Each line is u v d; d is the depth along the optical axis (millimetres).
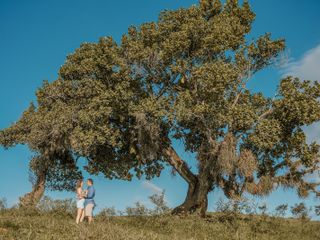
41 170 34656
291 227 24922
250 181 30359
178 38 30797
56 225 17984
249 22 34469
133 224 22703
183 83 32656
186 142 33188
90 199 20422
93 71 32188
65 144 32938
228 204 25109
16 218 18734
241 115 28703
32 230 16203
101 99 31172
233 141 29047
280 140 30406
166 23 33094
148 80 33125
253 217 24969
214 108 28844
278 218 25281
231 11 34344
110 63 31984
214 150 29406
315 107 29344
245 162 28828
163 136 33156
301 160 30547
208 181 31641
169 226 22719
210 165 30250
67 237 15648
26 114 34219
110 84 32562
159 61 31875
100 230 17219
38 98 33688
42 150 33875
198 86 30891
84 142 30250
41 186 34656
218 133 31188
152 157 32562
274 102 30266
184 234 21375
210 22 32531
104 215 24359
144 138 32094
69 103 33312
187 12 33094
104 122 31750
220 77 28391
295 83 30625
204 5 33844
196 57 31906
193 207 32125
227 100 30250
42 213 23938
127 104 31641
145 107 30188
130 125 33000
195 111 28734
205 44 30828
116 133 31828
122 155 34375
